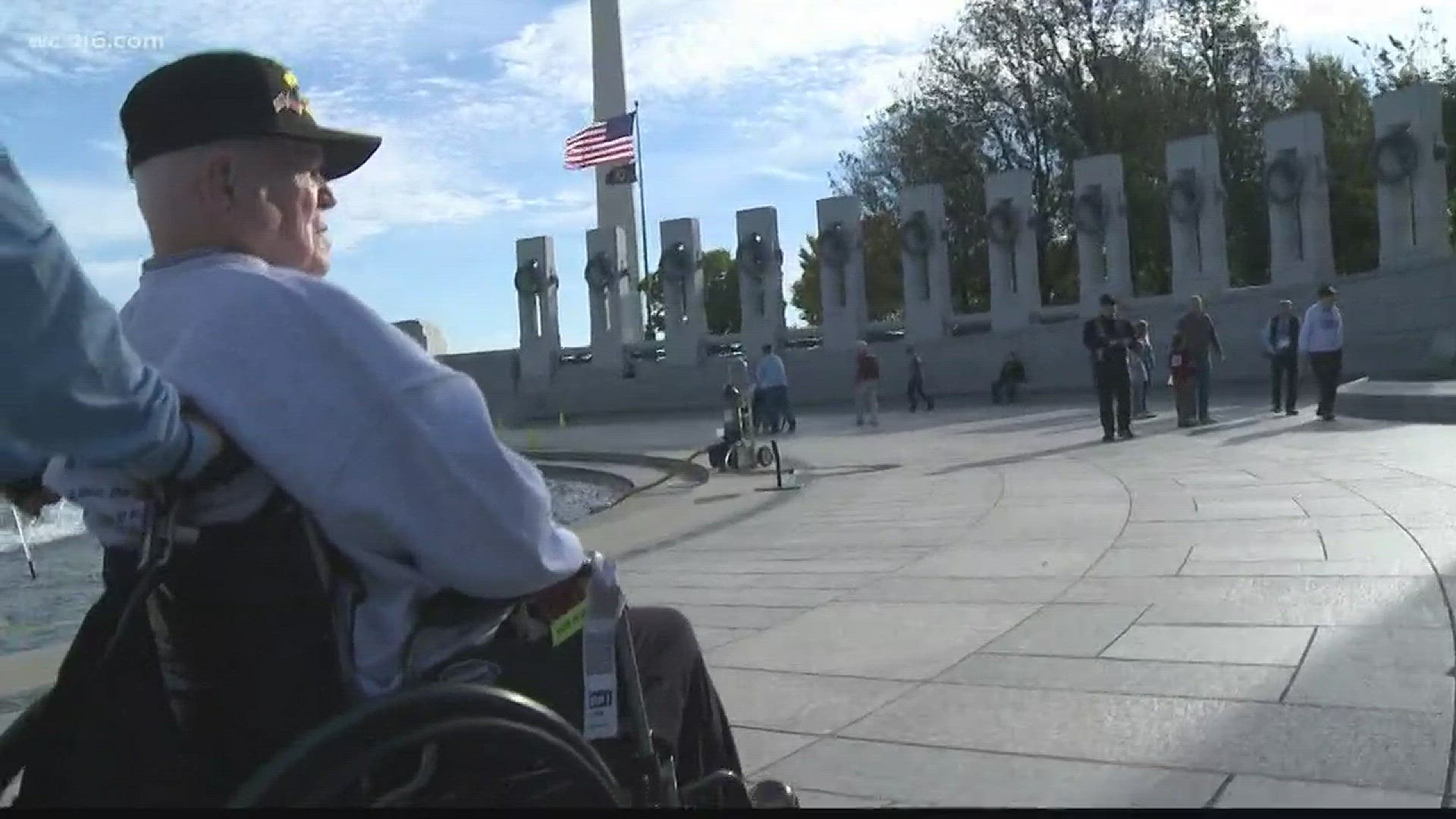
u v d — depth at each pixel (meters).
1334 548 6.80
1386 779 3.51
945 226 36.09
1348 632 5.03
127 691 1.77
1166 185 37.28
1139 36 42.34
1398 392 16.08
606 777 1.89
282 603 1.73
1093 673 4.82
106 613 1.77
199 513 1.72
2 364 1.37
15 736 1.84
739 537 9.91
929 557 7.90
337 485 1.73
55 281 1.38
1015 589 6.56
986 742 4.16
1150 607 5.80
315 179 2.03
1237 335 31.30
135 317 1.82
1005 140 44.25
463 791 1.74
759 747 4.33
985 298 48.31
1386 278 29.34
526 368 41.84
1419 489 8.80
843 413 31.97
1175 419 19.53
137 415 1.53
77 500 1.86
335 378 1.75
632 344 40.84
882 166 47.75
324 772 1.59
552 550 1.93
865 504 11.34
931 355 35.72
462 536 1.81
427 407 1.79
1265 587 5.98
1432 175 29.31
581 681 2.01
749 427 16.30
